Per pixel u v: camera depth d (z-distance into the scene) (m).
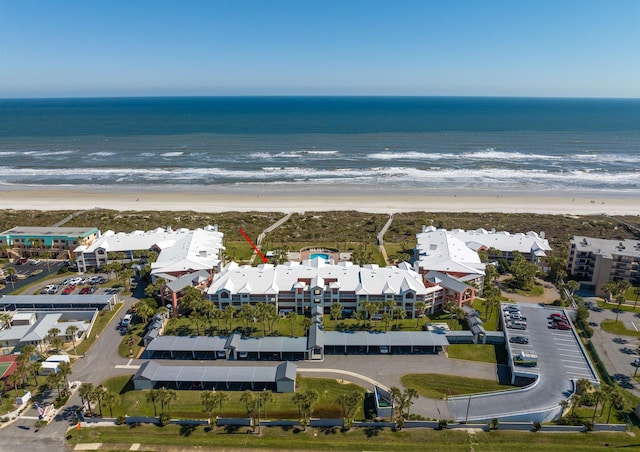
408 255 149.00
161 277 122.88
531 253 149.50
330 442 76.62
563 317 113.12
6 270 136.75
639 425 80.81
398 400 81.38
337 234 180.88
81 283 136.00
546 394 86.75
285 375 88.31
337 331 107.75
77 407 85.38
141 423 80.81
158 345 99.88
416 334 104.44
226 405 85.81
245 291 115.50
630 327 112.62
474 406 84.50
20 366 88.81
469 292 120.50
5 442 76.56
